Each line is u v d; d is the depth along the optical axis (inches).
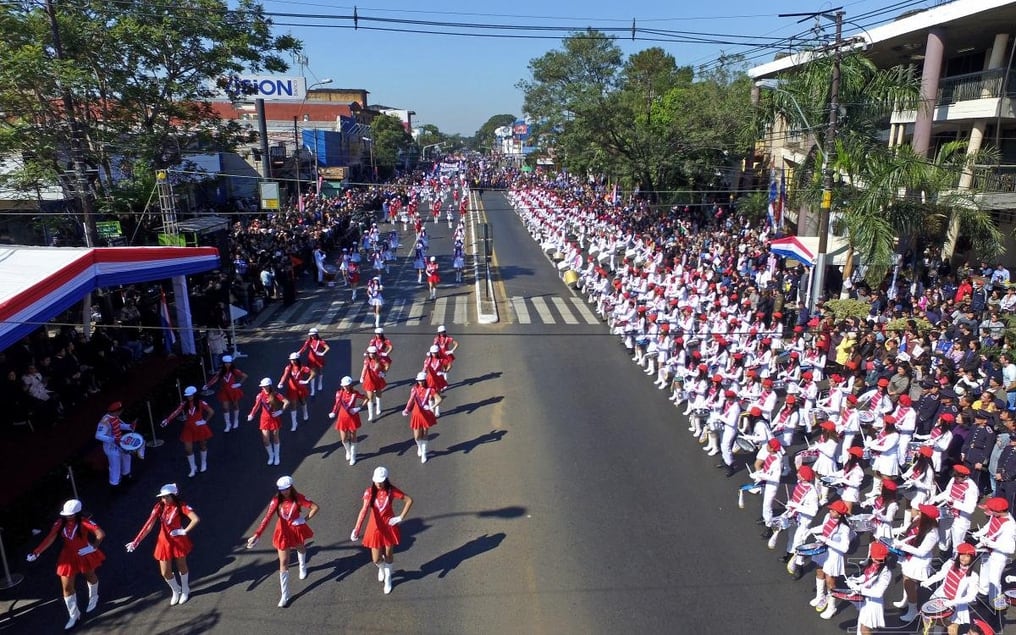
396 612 374.6
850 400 538.9
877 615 335.6
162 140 900.0
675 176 1897.1
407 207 2091.5
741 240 1314.0
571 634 355.9
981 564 384.8
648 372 763.4
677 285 945.5
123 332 716.0
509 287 1205.1
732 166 1829.5
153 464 554.3
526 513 471.8
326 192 2177.7
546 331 927.0
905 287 899.4
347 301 1099.3
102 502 494.9
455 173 4119.1
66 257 552.1
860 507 474.3
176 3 870.4
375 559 387.2
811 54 898.1
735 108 1598.2
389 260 1450.5
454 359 779.4
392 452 568.1
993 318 682.2
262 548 438.0
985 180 901.8
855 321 714.2
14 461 492.4
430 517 467.8
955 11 940.6
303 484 515.2
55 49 749.9
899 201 834.2
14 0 770.2
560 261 1419.8
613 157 1849.2
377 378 633.0
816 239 943.0
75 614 367.9
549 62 1787.6
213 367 768.3
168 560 374.0
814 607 377.4
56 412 554.6
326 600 385.7
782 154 1593.3
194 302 834.8
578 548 431.2
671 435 601.3
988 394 497.4
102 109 874.1
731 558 422.0
